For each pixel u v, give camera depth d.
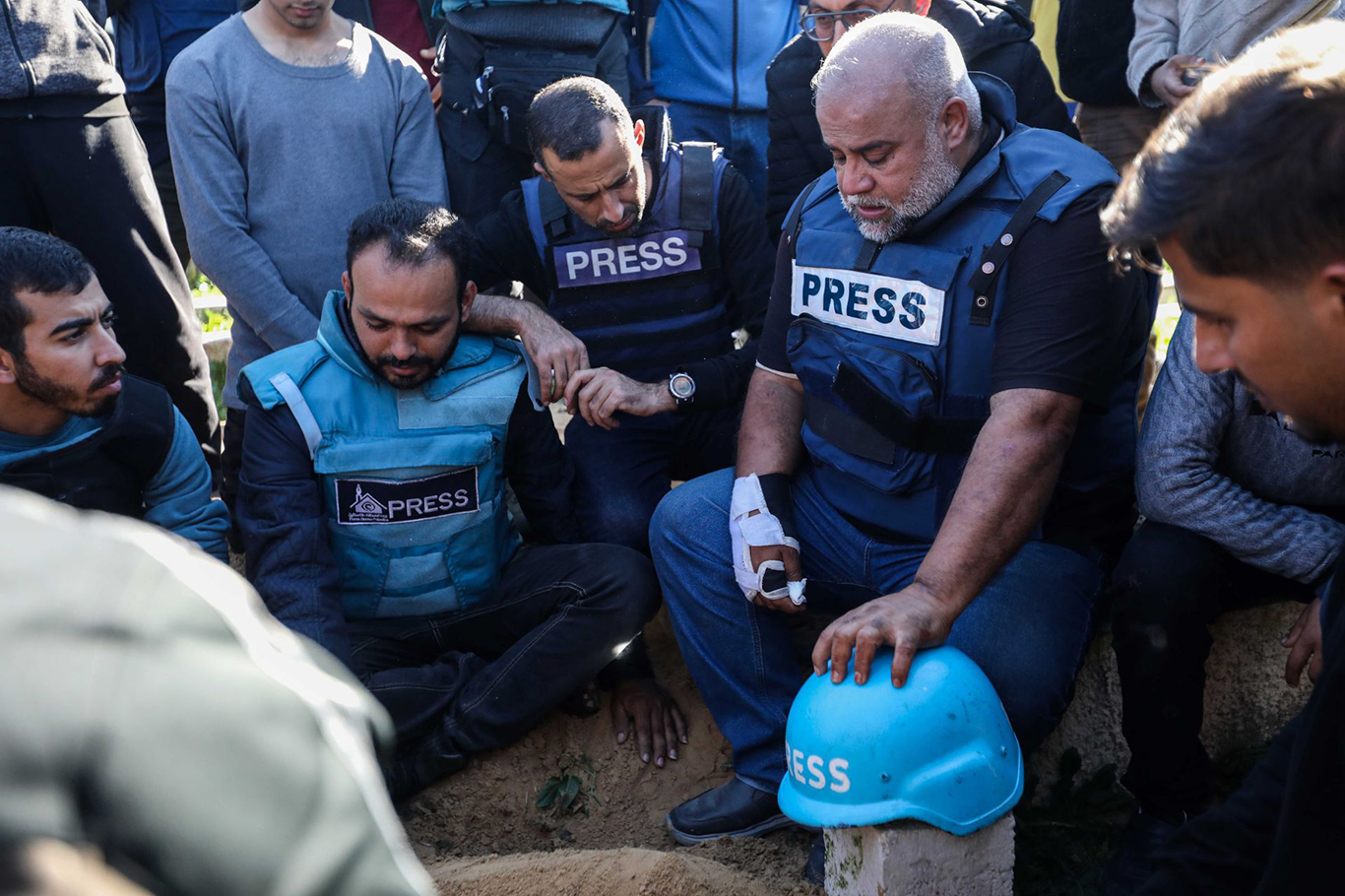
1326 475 2.30
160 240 3.44
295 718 0.63
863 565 2.54
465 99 3.44
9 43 3.14
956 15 3.10
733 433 3.19
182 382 3.54
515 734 2.77
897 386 2.37
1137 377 2.60
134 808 0.56
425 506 2.67
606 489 2.99
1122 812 2.76
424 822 2.78
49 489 2.53
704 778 2.88
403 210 2.54
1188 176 1.11
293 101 3.23
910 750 2.00
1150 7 3.27
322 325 2.66
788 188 3.29
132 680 0.58
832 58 2.29
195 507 2.73
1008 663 2.27
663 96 3.84
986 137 2.34
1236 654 2.82
